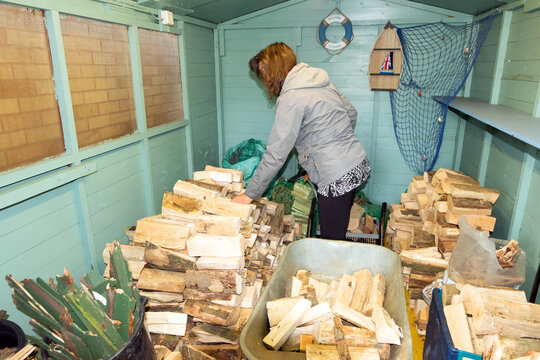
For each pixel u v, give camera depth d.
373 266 1.86
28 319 1.63
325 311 1.52
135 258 1.77
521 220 2.04
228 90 3.70
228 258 1.64
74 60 1.82
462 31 3.09
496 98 2.58
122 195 2.25
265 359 1.19
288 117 1.95
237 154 3.47
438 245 2.22
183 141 3.03
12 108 1.51
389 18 3.22
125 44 2.22
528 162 1.95
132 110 2.33
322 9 3.30
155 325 1.64
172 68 2.81
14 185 1.51
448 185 2.16
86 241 1.93
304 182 3.08
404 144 3.49
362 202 3.33
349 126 2.15
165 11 2.53
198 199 1.89
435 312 1.61
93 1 1.91
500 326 1.34
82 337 1.19
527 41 2.15
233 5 3.04
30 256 1.62
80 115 1.88
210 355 1.57
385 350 1.34
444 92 3.25
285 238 2.57
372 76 3.32
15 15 1.50
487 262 1.72
